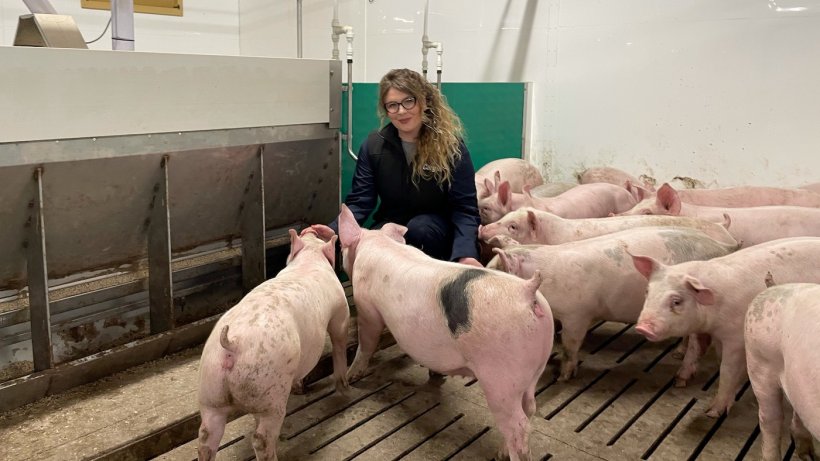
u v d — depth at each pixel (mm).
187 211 2709
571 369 2508
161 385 2357
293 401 2336
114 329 2715
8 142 2000
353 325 2842
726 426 2199
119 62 2217
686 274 2150
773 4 3354
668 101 3754
